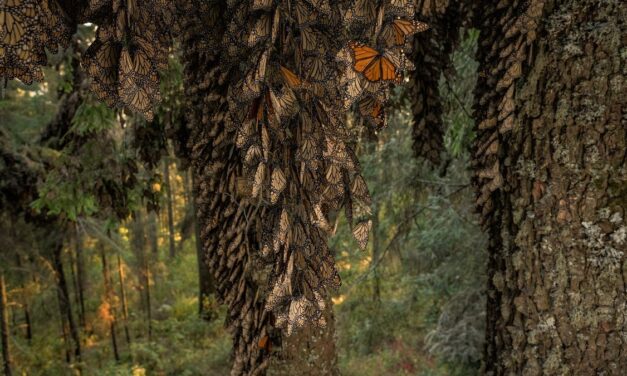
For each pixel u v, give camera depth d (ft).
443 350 21.80
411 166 20.62
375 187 21.59
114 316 36.40
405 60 4.41
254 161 4.67
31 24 4.02
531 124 6.12
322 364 9.16
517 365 6.42
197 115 6.23
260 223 5.56
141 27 4.19
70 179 13.12
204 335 37.50
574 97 5.92
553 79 5.98
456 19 8.11
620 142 5.84
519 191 6.26
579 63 5.87
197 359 32.30
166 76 10.58
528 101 6.10
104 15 4.21
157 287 51.44
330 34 4.55
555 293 6.14
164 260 63.26
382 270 24.07
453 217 21.24
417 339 30.19
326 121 4.58
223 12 5.01
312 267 4.73
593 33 5.79
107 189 13.17
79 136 13.34
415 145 8.70
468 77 16.75
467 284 22.22
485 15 6.31
